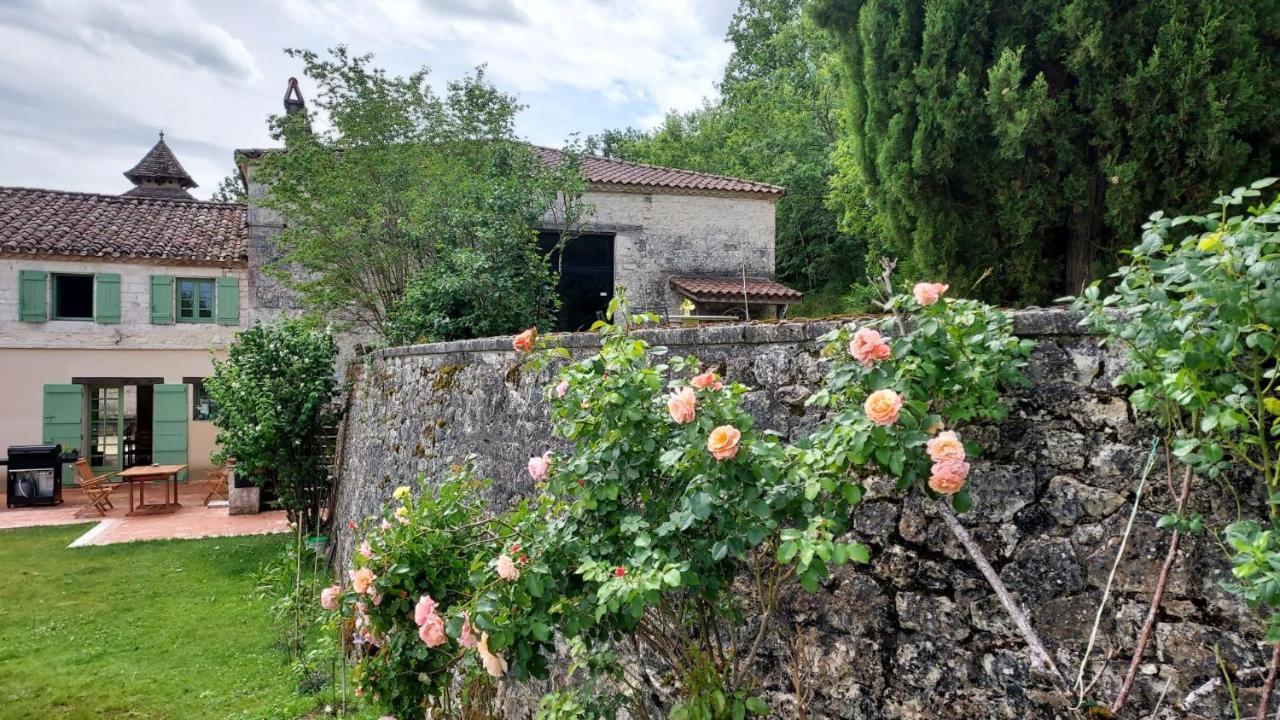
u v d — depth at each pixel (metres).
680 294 12.81
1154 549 2.06
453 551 3.39
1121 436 2.15
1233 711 1.90
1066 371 2.27
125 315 15.27
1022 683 2.26
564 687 3.90
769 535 2.37
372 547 3.37
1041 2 5.27
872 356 2.14
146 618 7.17
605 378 2.68
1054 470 2.27
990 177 5.62
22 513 12.87
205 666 5.98
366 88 10.75
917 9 5.89
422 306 8.69
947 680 2.43
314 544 8.93
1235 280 1.70
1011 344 2.21
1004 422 2.38
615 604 2.24
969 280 5.91
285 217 10.77
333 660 5.55
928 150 5.73
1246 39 4.56
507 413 4.82
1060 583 2.22
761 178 21.77
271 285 12.32
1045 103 5.15
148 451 17.19
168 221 16.58
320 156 10.56
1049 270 5.77
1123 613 2.10
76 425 15.07
